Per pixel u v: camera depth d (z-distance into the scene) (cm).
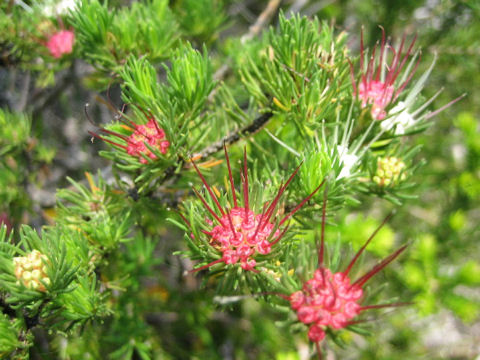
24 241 11
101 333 20
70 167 29
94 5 14
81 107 29
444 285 24
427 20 29
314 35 13
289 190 12
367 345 28
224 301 10
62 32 17
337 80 13
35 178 22
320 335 9
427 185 29
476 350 32
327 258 10
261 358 28
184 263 23
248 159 16
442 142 30
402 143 14
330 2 35
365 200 28
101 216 15
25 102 24
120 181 15
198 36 22
